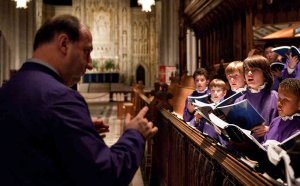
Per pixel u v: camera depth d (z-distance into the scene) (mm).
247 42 5984
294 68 2666
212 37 8680
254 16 5934
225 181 1898
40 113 1233
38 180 1221
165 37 16672
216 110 1816
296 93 1702
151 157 5488
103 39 29109
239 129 1438
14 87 1328
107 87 27203
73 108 1267
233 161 1662
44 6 27688
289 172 1149
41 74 1351
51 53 1412
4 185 1235
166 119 4223
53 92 1275
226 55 7516
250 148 1434
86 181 1210
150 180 5125
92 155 1220
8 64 17891
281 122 1796
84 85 27094
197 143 2340
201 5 8070
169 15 16406
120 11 29297
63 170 1252
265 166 1353
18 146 1229
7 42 17781
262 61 2240
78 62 1459
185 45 10008
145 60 29797
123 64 29312
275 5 5793
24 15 18953
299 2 5594
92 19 29062
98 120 1785
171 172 3826
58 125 1217
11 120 1254
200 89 3549
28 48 19156
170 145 3908
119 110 11820
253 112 1751
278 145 1311
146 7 10211
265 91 2266
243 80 2662
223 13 7379
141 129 1506
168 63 16391
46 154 1235
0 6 17516
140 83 11664
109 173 1247
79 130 1229
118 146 1397
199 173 2473
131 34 29516
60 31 1418
